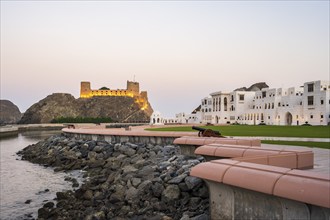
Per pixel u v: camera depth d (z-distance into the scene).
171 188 12.94
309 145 25.39
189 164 16.12
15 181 28.17
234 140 16.66
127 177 18.75
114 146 33.47
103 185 20.53
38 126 162.62
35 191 24.09
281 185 6.58
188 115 144.38
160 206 12.75
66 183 26.41
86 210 16.22
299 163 11.32
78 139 45.56
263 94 109.94
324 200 5.70
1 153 53.09
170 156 23.44
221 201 8.70
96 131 41.06
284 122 97.56
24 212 18.81
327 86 86.94
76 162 34.09
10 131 119.50
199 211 10.83
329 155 18.95
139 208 14.05
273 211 7.12
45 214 16.92
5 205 20.30
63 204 18.50
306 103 90.12
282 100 100.06
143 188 15.41
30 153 48.88
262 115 106.94
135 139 33.75
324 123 84.25
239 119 117.75
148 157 26.28
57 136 55.91
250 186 7.22
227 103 122.75
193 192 12.19
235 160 9.20
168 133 29.36
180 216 11.34
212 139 17.58
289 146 24.44
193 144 18.31
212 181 8.77
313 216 6.29
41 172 32.56
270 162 10.18
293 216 6.66
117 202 16.16
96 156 33.44
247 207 7.79
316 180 6.21
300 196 6.12
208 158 13.17
